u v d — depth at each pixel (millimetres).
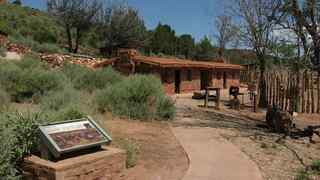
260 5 21016
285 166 8219
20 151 6051
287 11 13992
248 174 7363
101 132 6746
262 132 12562
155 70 27266
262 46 21531
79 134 6414
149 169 7508
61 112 8320
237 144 10078
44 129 6113
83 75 19781
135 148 8477
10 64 17547
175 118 14391
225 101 24547
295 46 17656
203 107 19828
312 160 8938
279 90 20438
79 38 47219
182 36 66188
